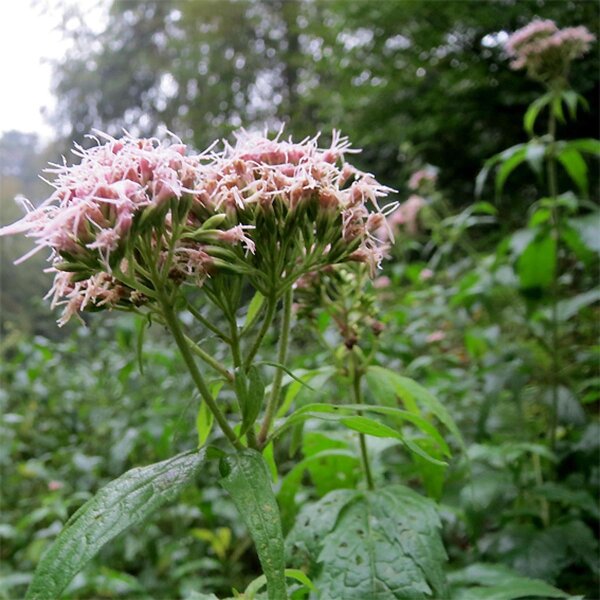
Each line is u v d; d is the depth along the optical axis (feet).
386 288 1.72
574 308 0.98
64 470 1.41
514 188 2.85
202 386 0.39
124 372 1.26
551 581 0.72
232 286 0.42
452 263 2.20
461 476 0.82
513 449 0.82
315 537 0.47
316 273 0.58
